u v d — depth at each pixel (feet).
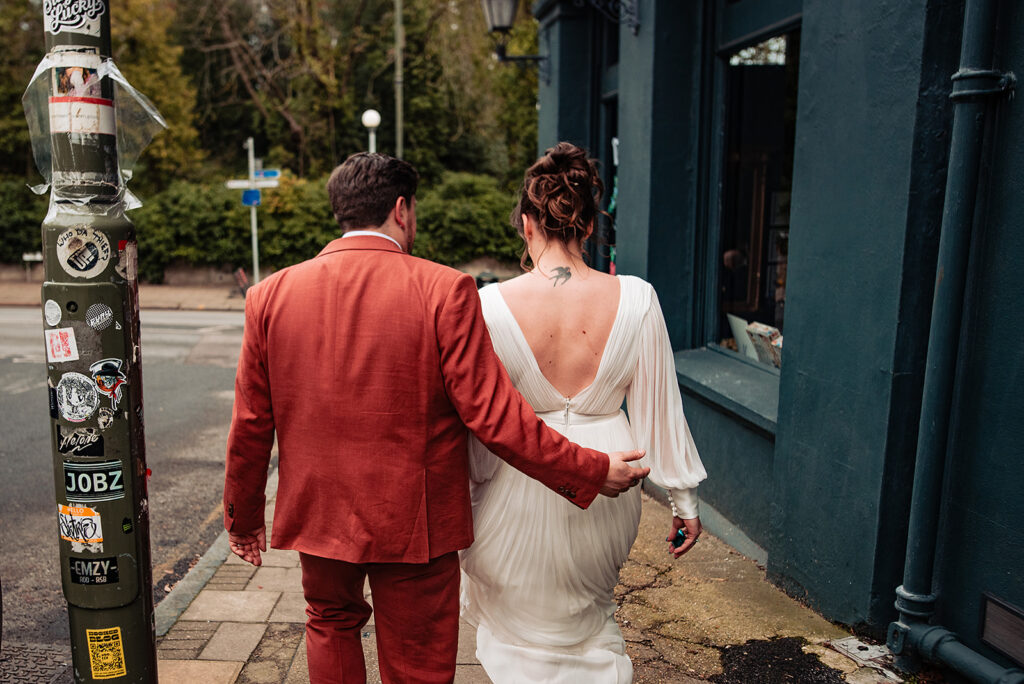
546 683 6.36
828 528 10.05
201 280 70.74
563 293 6.37
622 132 17.90
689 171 16.06
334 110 87.71
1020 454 7.50
